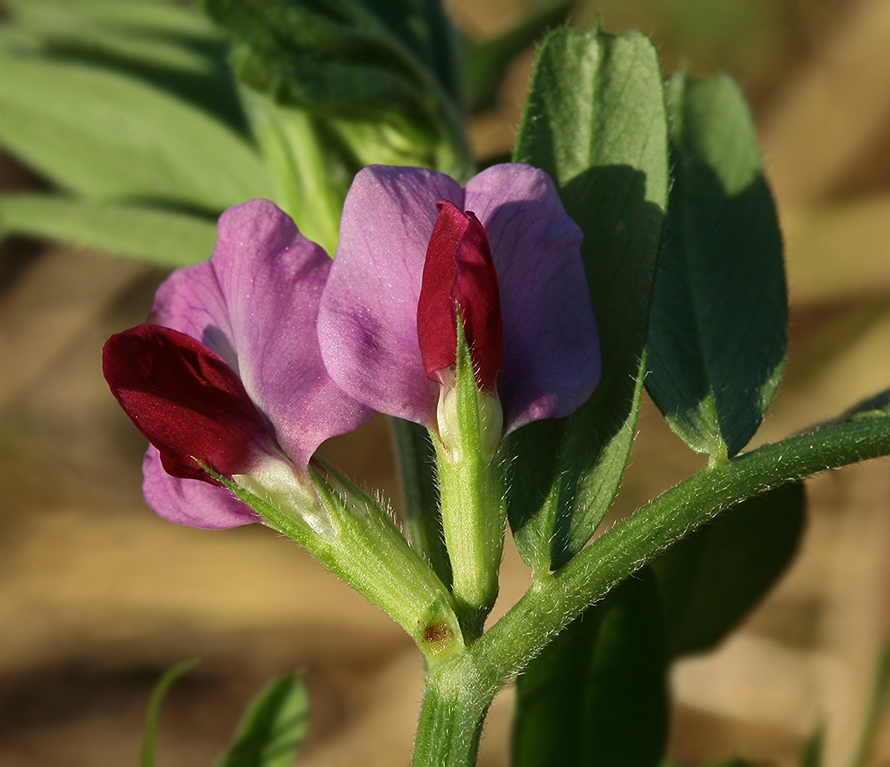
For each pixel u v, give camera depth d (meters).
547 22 0.20
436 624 0.13
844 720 0.25
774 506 0.14
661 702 0.14
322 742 0.28
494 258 0.13
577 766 0.14
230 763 0.15
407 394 0.13
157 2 0.21
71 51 0.19
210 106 0.19
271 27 0.15
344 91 0.16
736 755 0.16
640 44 0.13
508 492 0.13
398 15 0.17
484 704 0.13
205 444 0.13
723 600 0.15
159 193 0.18
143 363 0.13
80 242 0.17
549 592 0.13
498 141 0.27
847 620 0.26
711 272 0.14
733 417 0.13
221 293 0.13
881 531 0.26
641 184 0.13
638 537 0.13
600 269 0.13
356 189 0.13
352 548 0.13
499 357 0.13
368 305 0.13
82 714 0.28
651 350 0.14
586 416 0.13
